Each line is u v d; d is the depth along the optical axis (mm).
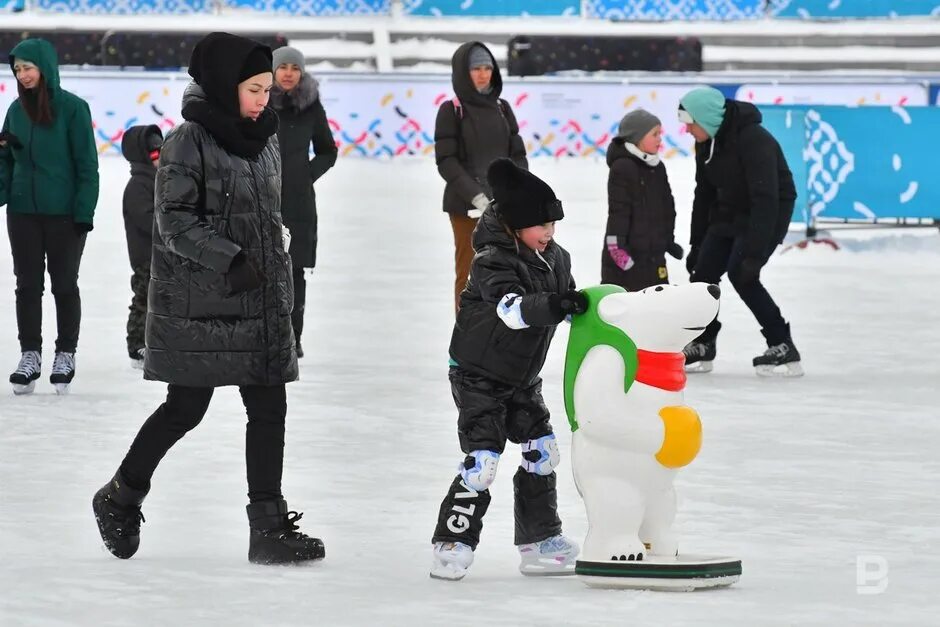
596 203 58625
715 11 90500
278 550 13492
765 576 13148
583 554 12898
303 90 27891
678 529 15227
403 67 86250
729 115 27109
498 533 15250
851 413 23281
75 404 23281
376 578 13055
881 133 49219
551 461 13539
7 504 16078
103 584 12578
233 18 87125
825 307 37844
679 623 11328
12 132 23906
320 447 19797
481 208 28234
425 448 19844
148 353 13820
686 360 27953
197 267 13602
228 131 13594
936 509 16312
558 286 13602
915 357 29922
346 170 66688
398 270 43875
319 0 88625
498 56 86562
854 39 89750
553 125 68625
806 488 17469
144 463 13750
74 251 24328
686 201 58344
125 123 66125
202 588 12492
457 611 11750
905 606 11938
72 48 79750
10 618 11344
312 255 28469
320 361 28453
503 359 13227
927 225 52156
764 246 26984
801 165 50312
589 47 81375
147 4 86375
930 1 91500
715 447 20250
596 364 12781
